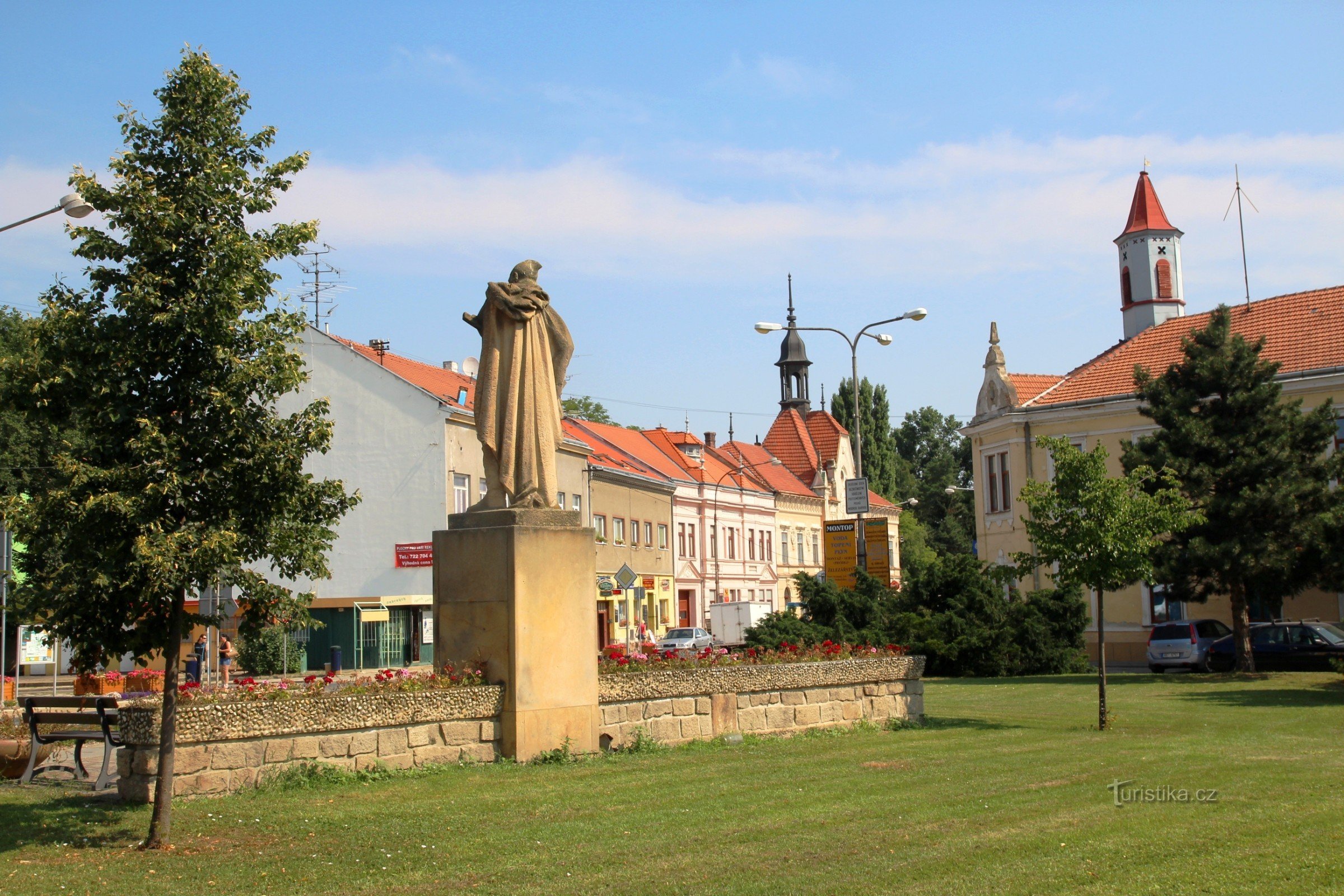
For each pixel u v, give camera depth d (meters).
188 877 7.46
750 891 6.98
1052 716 18.73
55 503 8.16
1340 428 37.78
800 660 15.41
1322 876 7.21
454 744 11.48
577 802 9.75
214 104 8.97
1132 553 16.62
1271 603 32.06
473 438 47.28
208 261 8.62
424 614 44.38
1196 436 29.91
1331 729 16.38
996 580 18.22
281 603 9.08
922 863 7.61
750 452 87.94
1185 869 7.43
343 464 45.66
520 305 12.35
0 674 22.53
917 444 133.75
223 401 8.46
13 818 9.30
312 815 9.20
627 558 60.56
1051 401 44.50
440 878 7.39
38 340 8.55
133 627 8.76
